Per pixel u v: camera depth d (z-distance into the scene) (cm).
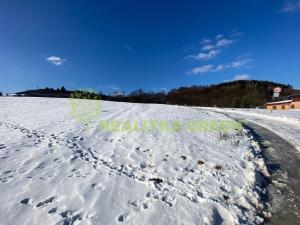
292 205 638
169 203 600
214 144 1138
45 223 508
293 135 1448
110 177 727
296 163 945
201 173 792
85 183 682
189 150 1023
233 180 747
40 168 778
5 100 2905
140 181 711
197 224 527
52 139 1112
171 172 789
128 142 1115
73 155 901
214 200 623
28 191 633
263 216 588
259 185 735
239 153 1009
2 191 630
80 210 558
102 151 976
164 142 1128
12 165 795
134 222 524
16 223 507
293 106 4928
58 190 641
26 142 1051
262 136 1444
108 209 566
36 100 3020
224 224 540
